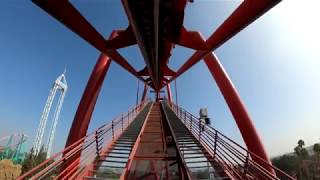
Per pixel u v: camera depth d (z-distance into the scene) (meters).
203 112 19.41
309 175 70.00
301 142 75.81
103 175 11.56
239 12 7.82
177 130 19.56
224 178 10.24
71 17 8.12
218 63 18.39
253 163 9.23
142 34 10.59
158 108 39.34
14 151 107.19
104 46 12.02
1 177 69.50
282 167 85.56
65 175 9.51
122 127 19.28
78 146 10.21
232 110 16.80
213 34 10.68
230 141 10.67
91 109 16.55
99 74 17.33
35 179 6.82
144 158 14.30
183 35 11.98
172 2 9.20
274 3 6.14
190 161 12.23
